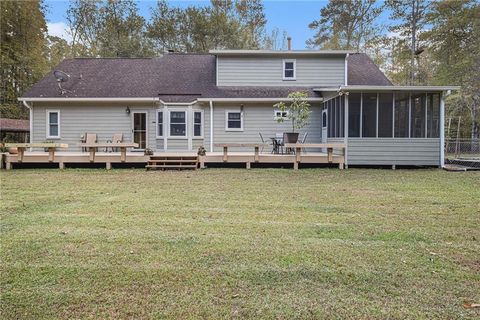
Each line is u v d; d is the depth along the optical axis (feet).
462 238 14.25
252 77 53.21
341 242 13.61
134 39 92.07
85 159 40.50
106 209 19.16
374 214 18.37
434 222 16.78
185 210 19.03
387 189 26.32
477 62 72.08
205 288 9.77
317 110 51.21
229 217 17.57
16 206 19.88
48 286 9.84
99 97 49.73
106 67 57.26
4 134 78.07
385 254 12.35
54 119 51.24
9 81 86.53
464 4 76.54
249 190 25.66
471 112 76.23
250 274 10.64
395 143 40.50
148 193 24.31
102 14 96.58
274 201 21.62
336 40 101.24
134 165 41.55
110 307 8.80
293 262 11.56
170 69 56.85
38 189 25.95
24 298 9.18
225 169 39.52
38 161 40.32
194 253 12.33
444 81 78.33
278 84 53.21
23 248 12.72
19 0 83.66
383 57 96.89
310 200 22.00
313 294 9.47
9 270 10.83
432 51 83.76
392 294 9.51
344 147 40.37
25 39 87.56
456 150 58.95
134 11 98.22
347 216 17.89
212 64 58.18
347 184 28.78
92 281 10.14
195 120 51.03
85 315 8.45
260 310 8.67
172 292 9.55
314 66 53.16
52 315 8.43
